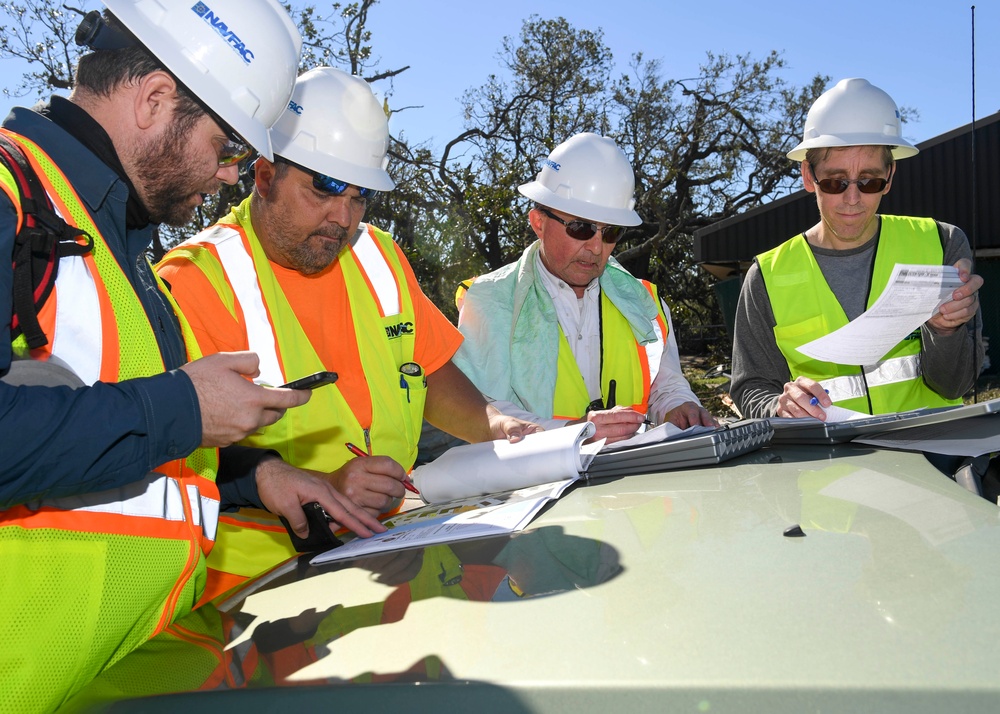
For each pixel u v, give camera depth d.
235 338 2.19
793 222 18.42
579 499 1.61
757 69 26.84
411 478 2.07
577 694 0.80
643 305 3.14
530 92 24.98
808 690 0.75
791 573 1.02
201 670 1.03
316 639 1.06
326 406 2.30
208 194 1.65
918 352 2.95
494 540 1.38
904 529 1.14
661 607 0.96
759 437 1.93
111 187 1.43
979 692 0.72
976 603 0.87
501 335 3.00
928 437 1.84
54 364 1.26
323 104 2.20
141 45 1.46
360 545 1.57
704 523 1.29
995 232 16.45
